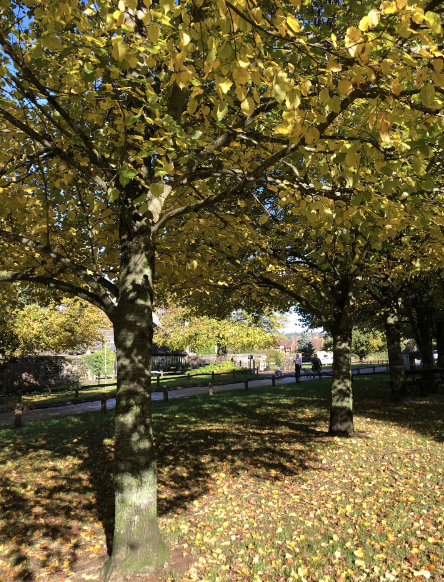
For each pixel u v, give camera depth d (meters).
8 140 4.68
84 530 5.00
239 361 39.00
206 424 10.54
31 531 4.95
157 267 5.79
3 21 3.75
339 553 4.04
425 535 4.28
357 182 2.84
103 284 4.73
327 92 2.31
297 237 8.05
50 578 3.98
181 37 2.10
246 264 8.54
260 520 5.01
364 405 13.15
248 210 7.24
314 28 2.51
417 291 14.20
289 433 9.41
